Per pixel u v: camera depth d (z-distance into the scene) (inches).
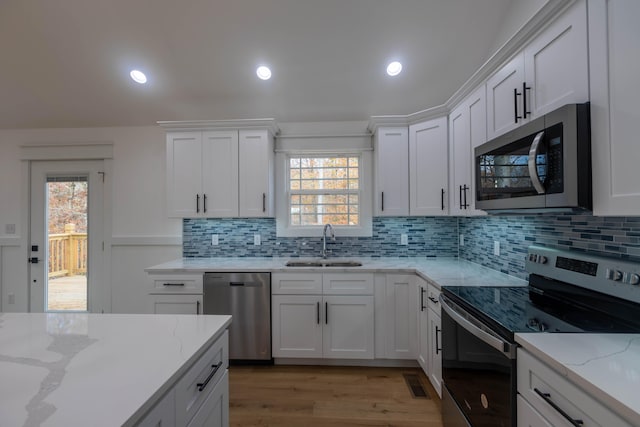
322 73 101.2
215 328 45.0
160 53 95.4
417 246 118.2
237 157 108.3
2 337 41.4
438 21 85.3
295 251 120.4
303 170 123.2
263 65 98.6
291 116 118.8
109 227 123.3
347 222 122.0
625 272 46.0
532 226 73.1
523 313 51.3
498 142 61.4
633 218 47.4
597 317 49.1
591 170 40.9
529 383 39.5
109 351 36.9
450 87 105.3
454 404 61.1
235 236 121.3
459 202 87.2
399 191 104.6
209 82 104.7
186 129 109.3
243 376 92.4
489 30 87.3
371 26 87.0
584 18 42.2
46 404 25.8
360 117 119.1
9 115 117.7
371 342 95.6
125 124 122.8
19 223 124.1
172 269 97.9
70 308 123.9
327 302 96.3
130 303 122.3
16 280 123.8
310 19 85.5
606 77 38.5
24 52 95.3
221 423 45.3
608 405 27.8
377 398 81.3
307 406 78.1
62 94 109.8
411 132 103.3
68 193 124.0
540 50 51.9
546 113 49.3
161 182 123.0
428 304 83.5
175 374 31.7
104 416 24.3
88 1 82.2
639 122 34.2
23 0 81.7
